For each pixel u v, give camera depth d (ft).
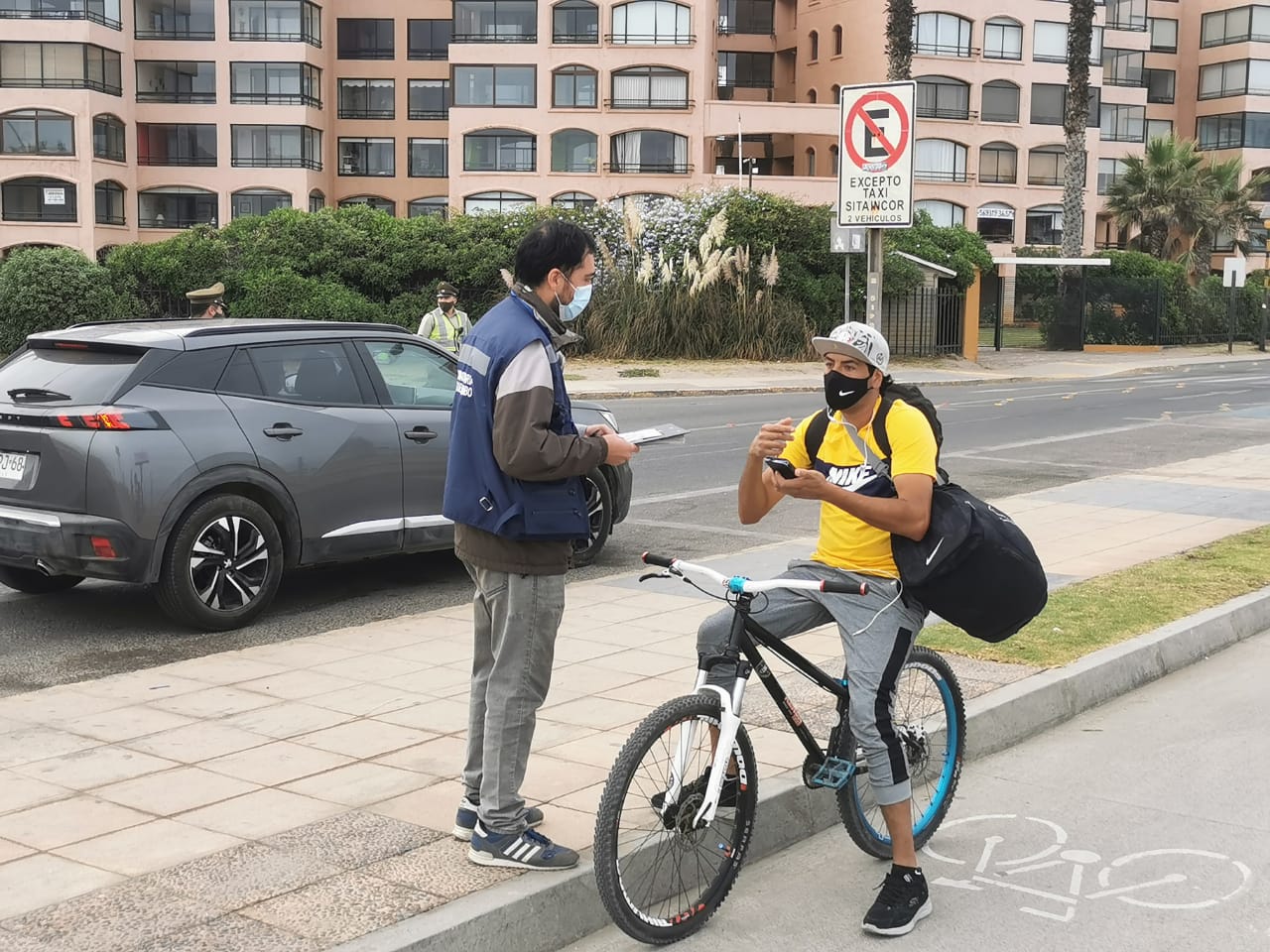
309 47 201.05
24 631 25.11
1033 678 20.63
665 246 106.52
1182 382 98.94
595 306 100.94
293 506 25.86
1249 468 47.19
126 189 197.67
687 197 112.37
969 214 205.16
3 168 184.85
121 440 23.45
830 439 13.93
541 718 18.81
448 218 113.60
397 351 28.50
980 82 202.18
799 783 15.99
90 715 19.01
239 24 198.08
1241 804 16.87
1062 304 144.56
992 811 16.72
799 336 103.14
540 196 188.85
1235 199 181.27
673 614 25.72
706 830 13.48
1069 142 147.54
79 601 27.58
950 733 15.72
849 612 13.75
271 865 13.41
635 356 100.17
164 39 197.88
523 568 13.03
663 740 12.91
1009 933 13.30
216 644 24.18
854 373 13.41
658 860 13.19
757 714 18.95
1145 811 16.65
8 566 27.07
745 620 13.32
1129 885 14.48
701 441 55.83
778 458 13.60
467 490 12.97
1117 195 183.52
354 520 26.94
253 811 15.02
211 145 200.54
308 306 101.76
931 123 200.34
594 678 21.01
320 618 26.23
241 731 18.22
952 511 13.35
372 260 105.81
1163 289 148.87
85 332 25.89
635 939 12.81
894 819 13.53
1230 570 28.81
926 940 13.16
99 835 14.28
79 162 185.68
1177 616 24.75
